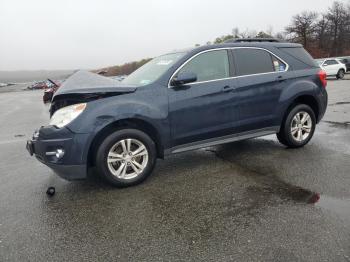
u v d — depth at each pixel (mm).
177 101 4488
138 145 4348
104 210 3686
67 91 4055
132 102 4188
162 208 3658
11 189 4551
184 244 2924
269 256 2676
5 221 3549
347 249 2707
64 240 3096
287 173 4523
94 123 3977
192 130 4656
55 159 4020
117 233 3174
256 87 5121
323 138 6430
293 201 3637
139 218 3451
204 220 3334
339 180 4176
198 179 4492
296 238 2904
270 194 3861
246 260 2646
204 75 4789
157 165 5223
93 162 4309
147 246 2926
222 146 6133
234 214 3422
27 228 3363
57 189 4438
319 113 5895
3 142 8242
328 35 72750
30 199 4137
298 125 5668
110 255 2822
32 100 28984
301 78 5613
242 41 5332
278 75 5371
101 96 4105
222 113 4859
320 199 3654
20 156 6508
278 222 3197
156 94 4379
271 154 5461
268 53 5410
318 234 2945
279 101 5355
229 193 3961
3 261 2799
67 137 3953
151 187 4293
